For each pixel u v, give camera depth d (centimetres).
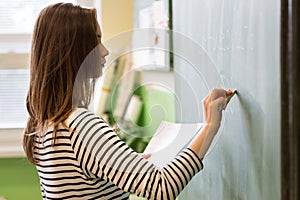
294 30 71
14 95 245
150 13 215
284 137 74
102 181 117
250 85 97
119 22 242
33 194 236
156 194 108
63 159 115
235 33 106
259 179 94
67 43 118
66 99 117
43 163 121
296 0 71
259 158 93
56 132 115
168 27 194
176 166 109
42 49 120
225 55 114
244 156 103
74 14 120
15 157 233
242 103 103
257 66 92
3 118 245
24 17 239
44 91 118
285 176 74
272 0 83
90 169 113
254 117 95
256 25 92
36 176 235
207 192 138
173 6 182
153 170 110
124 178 110
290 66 72
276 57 82
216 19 120
